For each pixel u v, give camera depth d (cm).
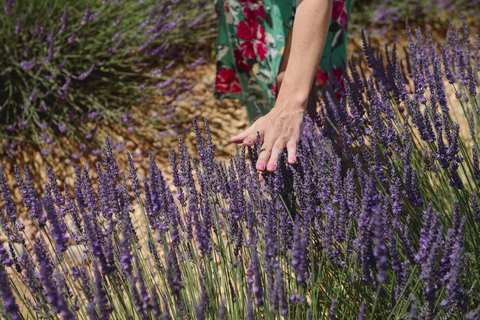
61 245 98
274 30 205
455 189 131
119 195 126
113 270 103
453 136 125
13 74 304
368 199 105
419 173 149
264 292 119
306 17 148
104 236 121
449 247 98
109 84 326
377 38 415
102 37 323
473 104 154
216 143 292
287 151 146
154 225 126
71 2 338
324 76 209
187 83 345
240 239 120
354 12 424
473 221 134
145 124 305
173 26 320
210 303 117
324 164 129
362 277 109
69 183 259
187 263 128
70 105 307
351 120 147
